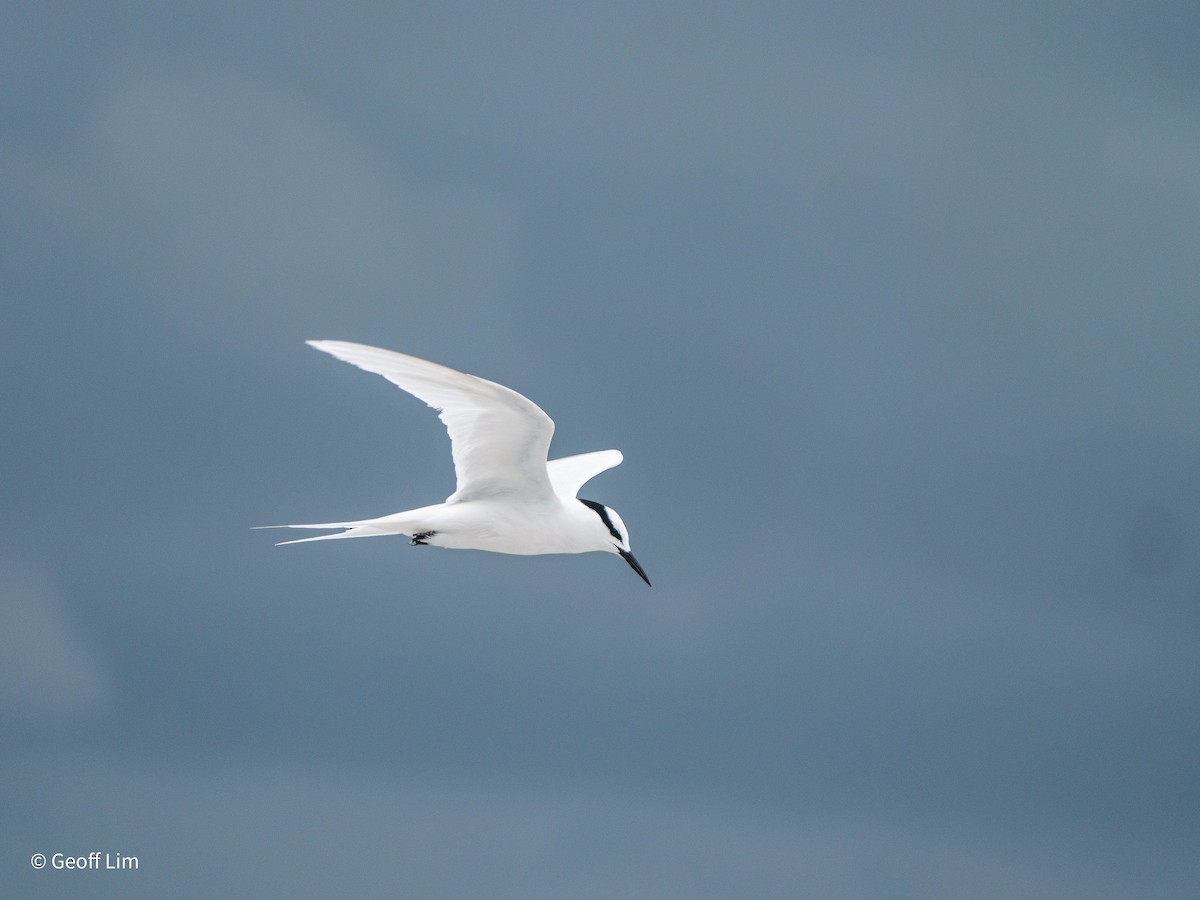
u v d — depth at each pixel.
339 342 10.95
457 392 11.38
